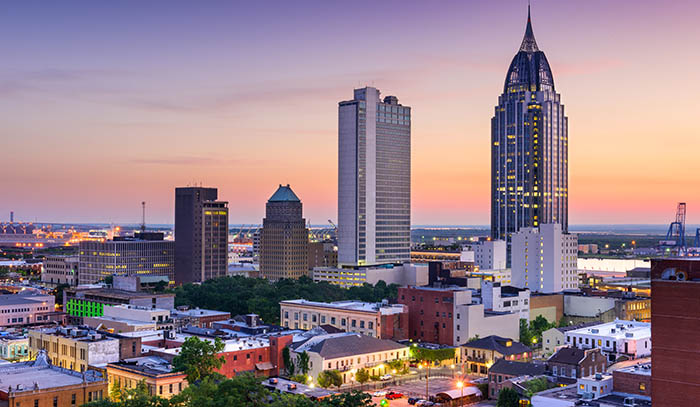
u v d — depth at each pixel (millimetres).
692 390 131750
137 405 178875
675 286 133875
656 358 135625
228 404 172750
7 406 187875
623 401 195625
